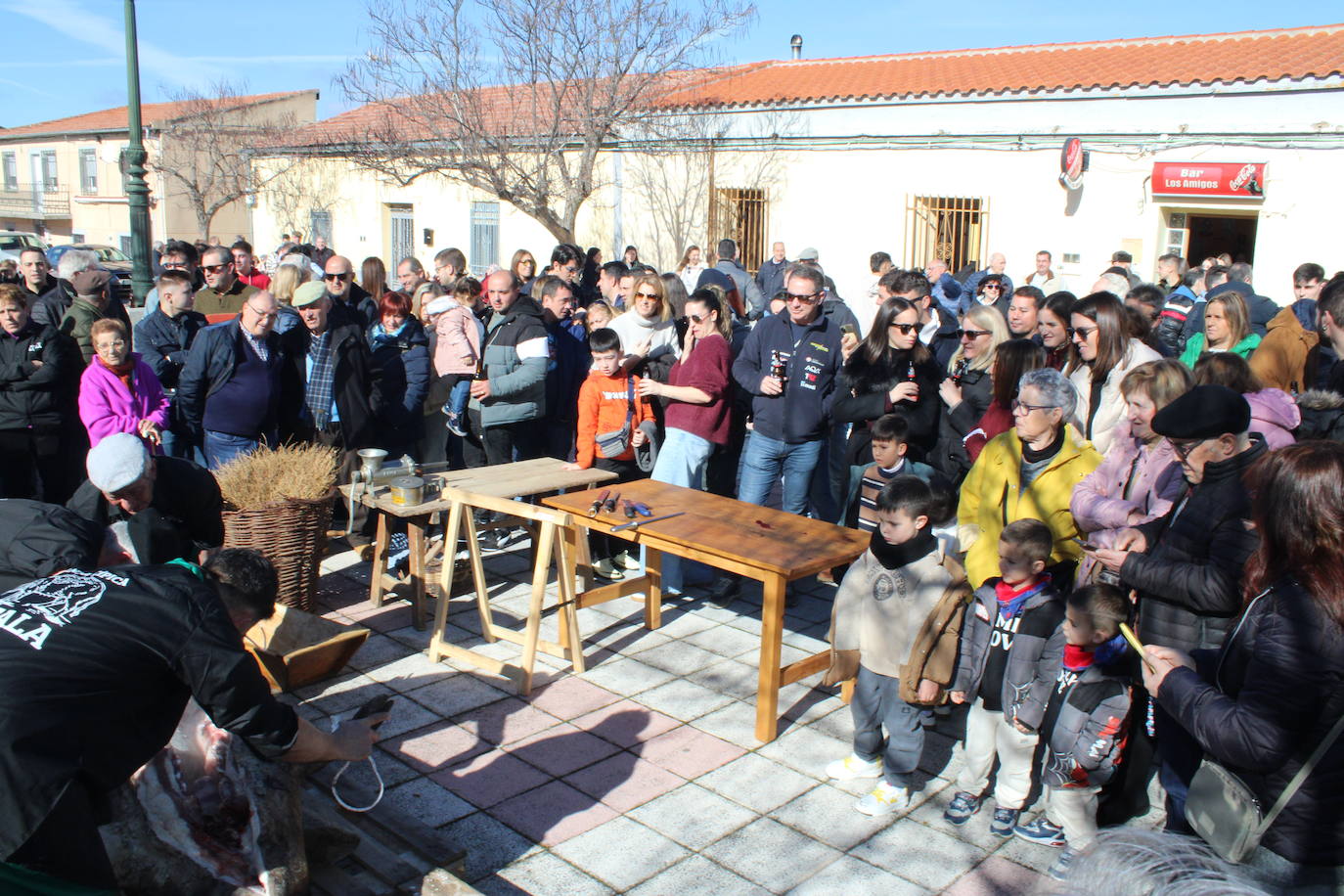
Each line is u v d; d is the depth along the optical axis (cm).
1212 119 1216
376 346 690
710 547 456
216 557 302
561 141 1644
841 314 857
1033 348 481
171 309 694
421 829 351
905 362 543
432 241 2148
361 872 322
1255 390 394
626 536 488
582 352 743
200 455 680
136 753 249
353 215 2289
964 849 373
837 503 630
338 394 639
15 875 227
